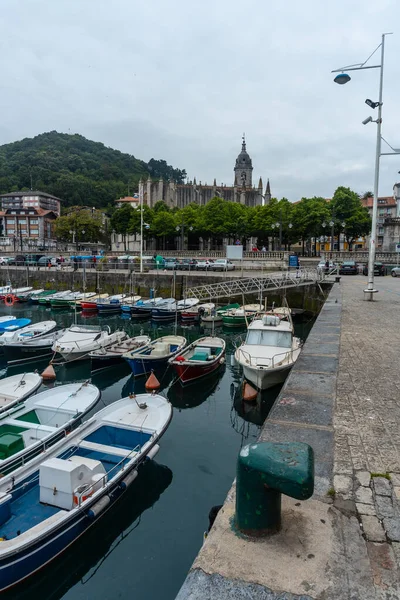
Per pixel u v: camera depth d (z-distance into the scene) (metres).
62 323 37.41
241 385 18.72
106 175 172.75
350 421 5.97
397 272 46.00
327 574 2.89
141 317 39.06
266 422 5.87
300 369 8.76
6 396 15.52
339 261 55.88
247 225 79.25
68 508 8.38
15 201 126.94
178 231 82.62
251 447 3.28
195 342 22.42
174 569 8.12
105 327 32.38
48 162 163.00
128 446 11.62
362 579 2.86
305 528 3.41
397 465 4.66
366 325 14.62
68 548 8.23
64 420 13.52
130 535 9.03
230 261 56.66
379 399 6.94
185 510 9.84
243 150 151.00
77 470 8.48
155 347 21.66
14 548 7.15
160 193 122.69
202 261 59.12
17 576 7.39
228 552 3.09
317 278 38.53
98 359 21.08
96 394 14.84
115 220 92.31
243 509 3.26
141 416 12.65
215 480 11.11
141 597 7.50
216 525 3.43
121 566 8.20
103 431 11.84
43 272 57.88
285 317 29.56
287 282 39.00
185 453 12.66
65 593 7.66
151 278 48.97
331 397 6.91
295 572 2.90
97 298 45.31
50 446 11.43
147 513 9.73
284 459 3.09
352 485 4.21
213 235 85.81
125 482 9.52
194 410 16.34
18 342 23.62
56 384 20.02
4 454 10.94
